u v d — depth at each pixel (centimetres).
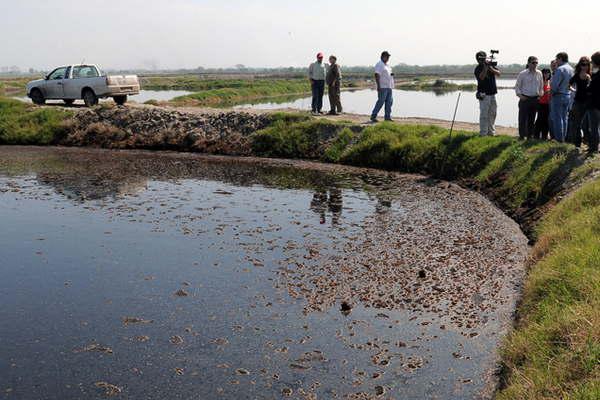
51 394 504
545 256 743
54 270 801
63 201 1191
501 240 918
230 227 1002
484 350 570
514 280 747
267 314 654
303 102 4388
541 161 1152
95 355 569
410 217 1061
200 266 812
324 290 721
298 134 1772
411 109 3291
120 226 1009
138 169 1562
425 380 520
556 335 510
